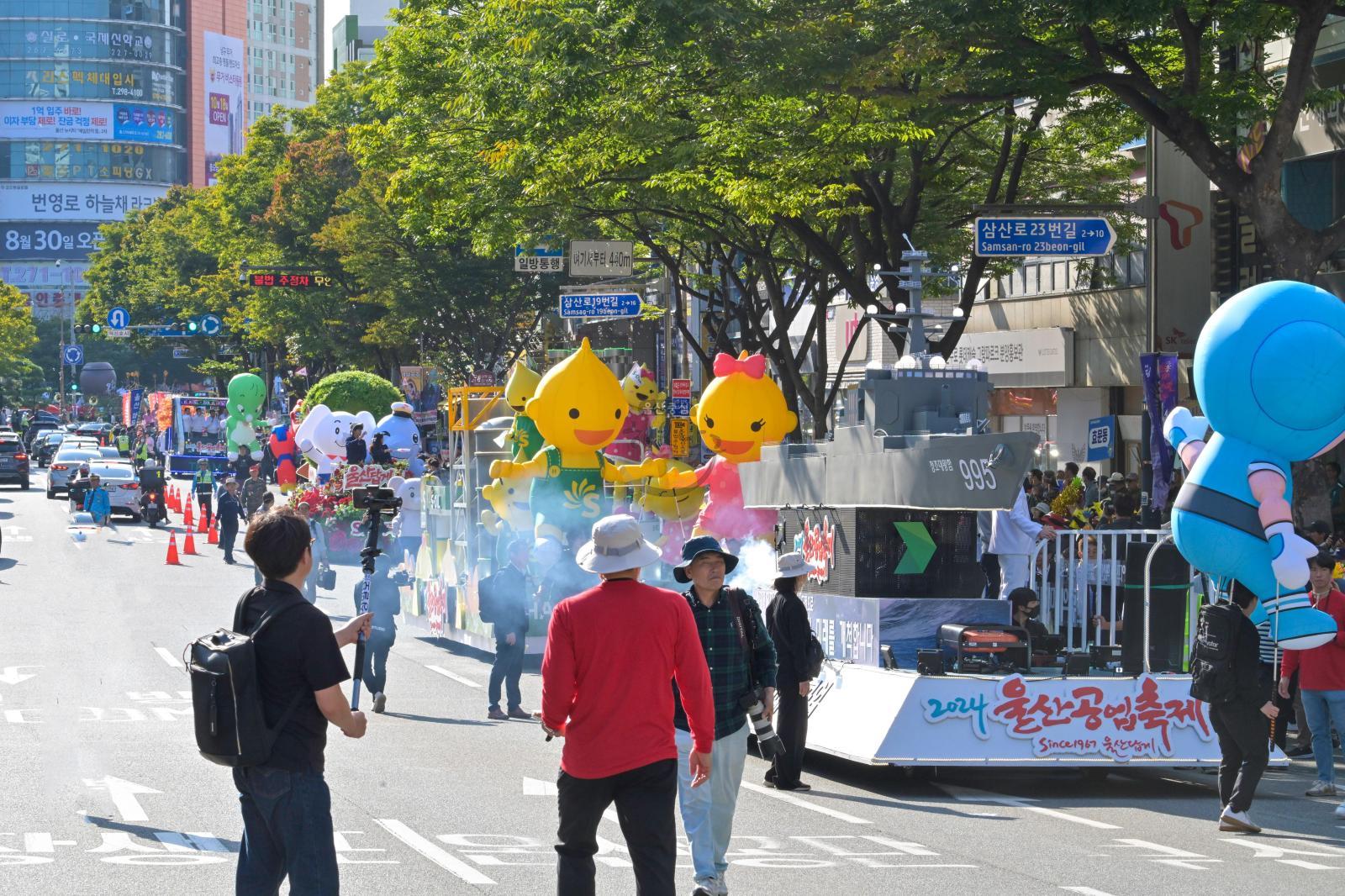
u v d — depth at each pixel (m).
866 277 31.95
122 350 168.38
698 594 11.02
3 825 12.73
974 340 47.25
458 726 18.94
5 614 30.19
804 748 16.50
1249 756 13.50
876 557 16.75
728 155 27.64
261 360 102.88
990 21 21.11
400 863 11.55
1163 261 32.88
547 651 8.66
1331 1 20.53
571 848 8.67
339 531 42.50
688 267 48.41
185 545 46.47
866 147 28.89
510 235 33.06
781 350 36.47
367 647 20.12
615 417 24.53
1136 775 17.00
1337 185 31.94
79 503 61.03
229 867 11.38
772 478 18.98
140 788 14.47
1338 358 14.28
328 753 16.72
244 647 7.67
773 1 22.80
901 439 15.80
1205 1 22.39
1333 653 15.46
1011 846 12.70
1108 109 29.11
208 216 91.56
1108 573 18.17
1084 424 43.00
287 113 84.44
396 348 72.06
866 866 11.80
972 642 15.79
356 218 58.72
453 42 33.06
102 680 21.89
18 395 184.12
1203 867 11.99
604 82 25.73
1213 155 21.69
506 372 58.50
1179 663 16.05
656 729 8.59
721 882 10.66
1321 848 12.91
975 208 34.00
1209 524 14.75
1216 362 14.59
